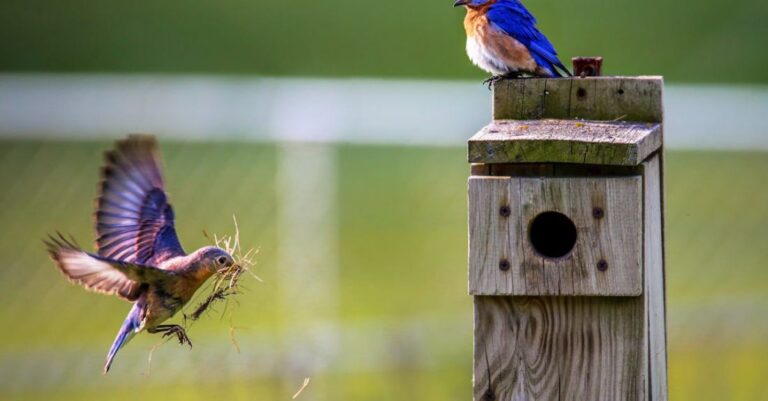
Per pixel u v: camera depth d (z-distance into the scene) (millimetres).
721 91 15734
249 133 15141
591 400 7430
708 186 15898
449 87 16172
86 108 15406
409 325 13602
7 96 14984
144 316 6969
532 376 7473
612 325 7383
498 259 7344
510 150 7270
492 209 7328
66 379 13469
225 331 13859
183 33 30438
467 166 16406
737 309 13539
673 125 15438
